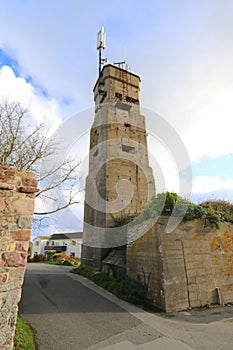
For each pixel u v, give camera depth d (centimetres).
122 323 466
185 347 362
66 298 655
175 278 592
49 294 695
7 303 240
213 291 641
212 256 693
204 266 659
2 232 253
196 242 679
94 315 514
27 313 509
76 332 415
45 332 409
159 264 602
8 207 264
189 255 645
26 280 905
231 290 684
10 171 277
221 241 742
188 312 553
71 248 2772
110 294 721
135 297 627
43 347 349
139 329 435
